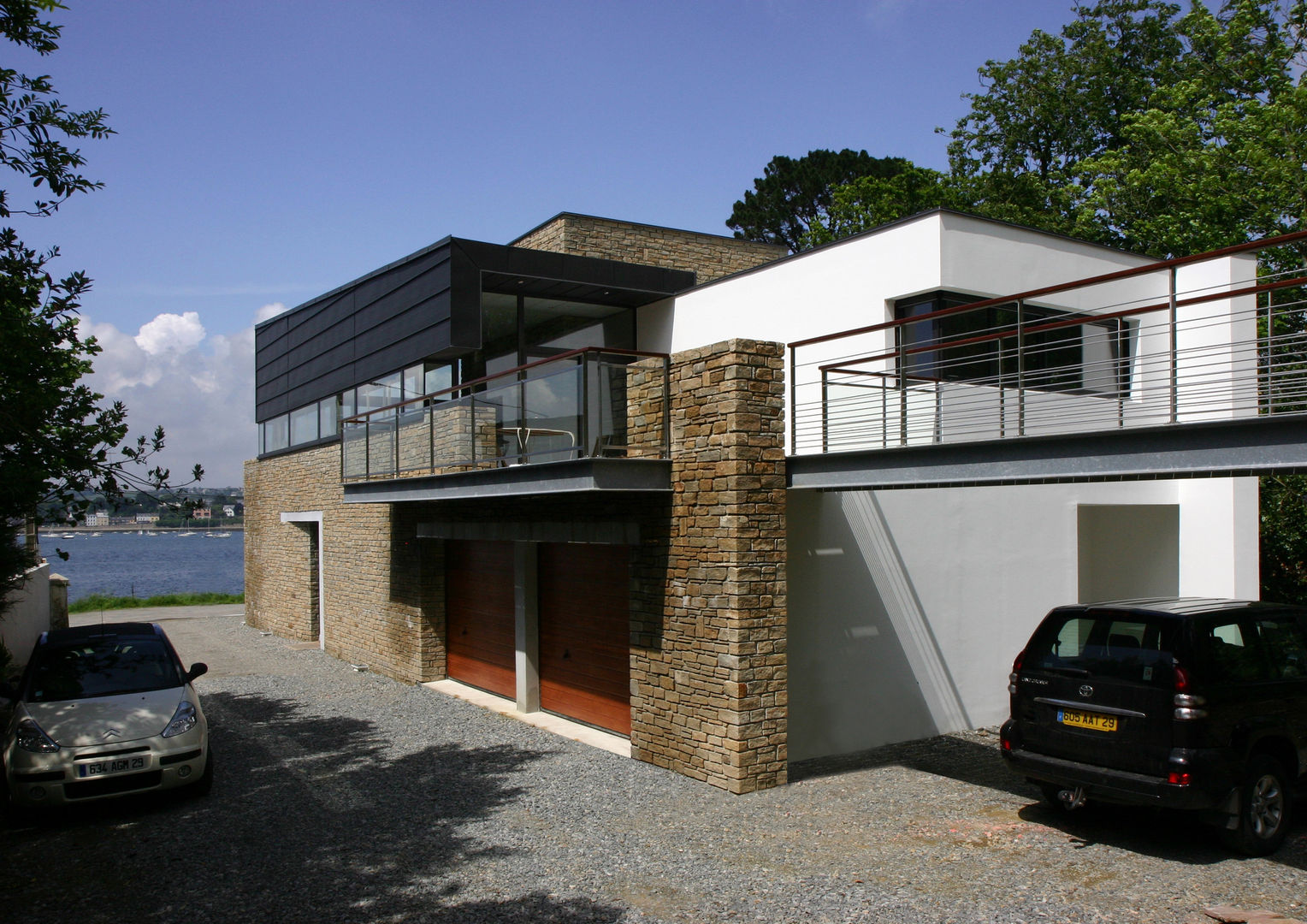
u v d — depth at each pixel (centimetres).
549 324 1404
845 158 3897
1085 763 629
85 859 643
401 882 584
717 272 1622
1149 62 2791
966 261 1012
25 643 1584
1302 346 1284
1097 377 1159
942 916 513
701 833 665
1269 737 623
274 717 1138
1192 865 590
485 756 914
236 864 624
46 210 679
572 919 521
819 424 1105
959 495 1031
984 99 2942
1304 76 1962
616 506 916
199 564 7706
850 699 920
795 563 884
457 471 1046
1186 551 1228
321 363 1705
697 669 805
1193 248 1945
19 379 674
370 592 1514
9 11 623
